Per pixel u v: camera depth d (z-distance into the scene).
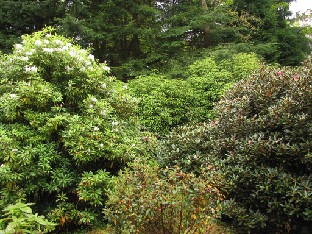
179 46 11.12
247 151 3.45
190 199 2.44
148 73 9.66
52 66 4.05
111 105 4.39
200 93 7.83
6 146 3.29
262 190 3.23
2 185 3.38
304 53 13.56
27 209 1.97
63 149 3.79
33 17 10.03
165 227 2.52
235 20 11.84
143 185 2.60
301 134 3.30
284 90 3.91
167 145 4.30
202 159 3.81
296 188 3.08
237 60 8.73
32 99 3.66
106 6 10.18
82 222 3.61
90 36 9.23
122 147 3.87
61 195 3.59
